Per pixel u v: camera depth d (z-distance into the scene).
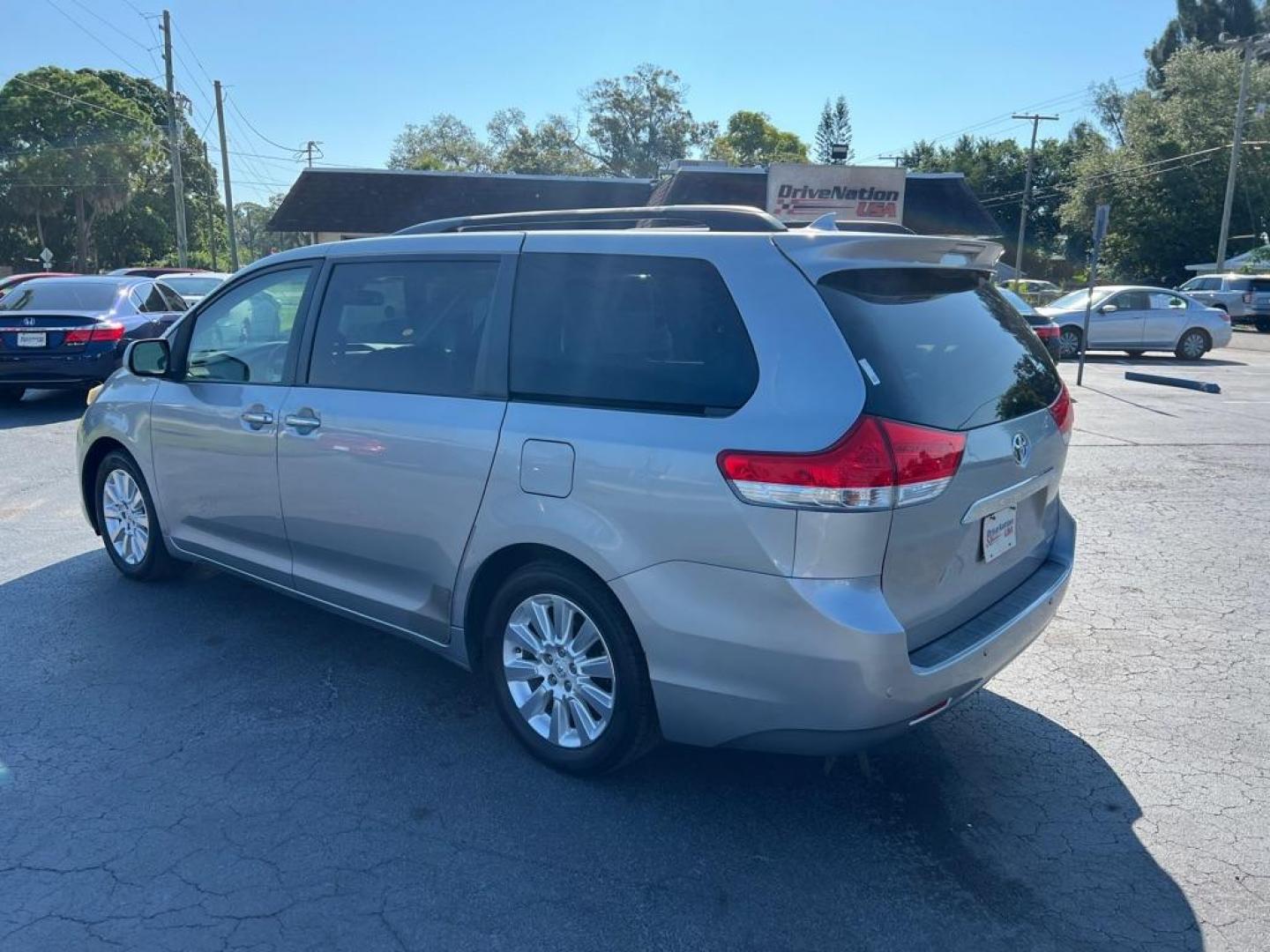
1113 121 73.25
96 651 4.78
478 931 2.88
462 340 3.87
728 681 3.14
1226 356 22.80
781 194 23.86
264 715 4.17
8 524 6.89
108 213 54.34
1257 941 2.86
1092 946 2.84
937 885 3.12
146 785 3.61
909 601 3.11
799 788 3.67
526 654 3.77
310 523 4.38
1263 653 4.95
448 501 3.77
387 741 3.96
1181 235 46.56
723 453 3.05
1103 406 13.40
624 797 3.59
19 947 2.77
